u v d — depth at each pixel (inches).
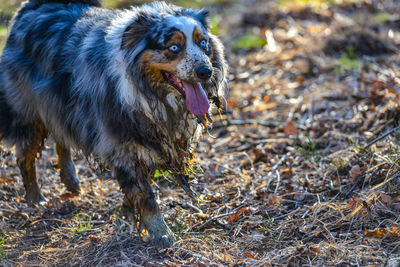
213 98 161.0
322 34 337.4
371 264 131.4
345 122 228.7
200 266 136.6
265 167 205.6
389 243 141.1
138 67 145.0
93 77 153.3
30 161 191.9
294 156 212.4
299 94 276.1
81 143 163.8
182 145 162.4
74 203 189.8
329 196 175.0
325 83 276.8
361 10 362.6
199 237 156.3
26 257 152.5
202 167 212.1
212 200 183.9
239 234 159.5
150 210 154.5
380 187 165.9
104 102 149.8
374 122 221.1
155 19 145.5
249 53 344.5
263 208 172.7
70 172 199.6
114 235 158.6
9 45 185.8
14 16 193.3
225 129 253.4
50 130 178.7
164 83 149.3
